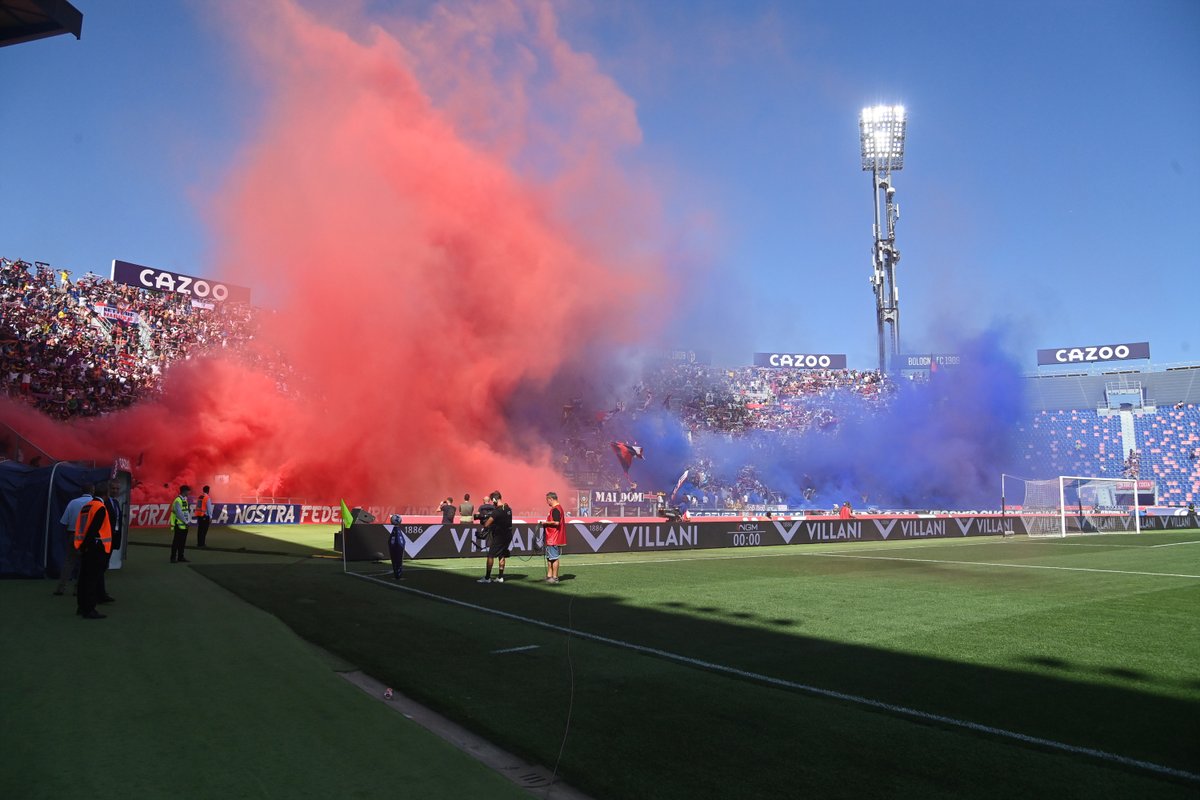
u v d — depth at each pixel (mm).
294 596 11000
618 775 4410
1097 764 4781
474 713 5539
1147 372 69312
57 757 4406
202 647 7363
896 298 63219
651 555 21719
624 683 6500
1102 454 64062
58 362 32375
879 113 62094
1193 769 4715
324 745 4777
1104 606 11633
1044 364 80875
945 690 6480
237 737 4863
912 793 4238
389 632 8500
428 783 4227
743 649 8008
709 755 4773
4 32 11641
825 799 4121
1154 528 48094
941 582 14727
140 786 4043
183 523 15516
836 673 7020
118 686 5902
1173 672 7270
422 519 20281
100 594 9656
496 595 11820
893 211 63062
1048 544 29672
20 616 8727
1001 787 4367
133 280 41844
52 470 12477
